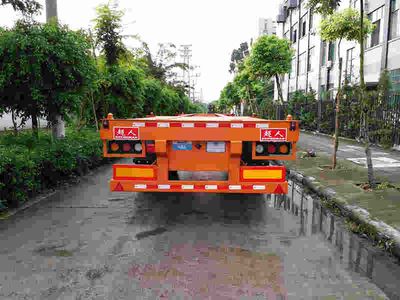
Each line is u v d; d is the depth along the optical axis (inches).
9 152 261.7
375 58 791.1
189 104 1732.3
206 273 155.9
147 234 205.0
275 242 194.4
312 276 154.4
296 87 1418.6
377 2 776.3
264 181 232.7
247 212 253.9
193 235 204.2
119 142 237.9
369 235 203.5
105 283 145.8
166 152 231.1
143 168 234.1
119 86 538.3
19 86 323.0
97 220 230.2
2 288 141.6
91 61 374.0
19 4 623.8
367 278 153.0
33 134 370.0
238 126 229.1
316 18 1187.3
